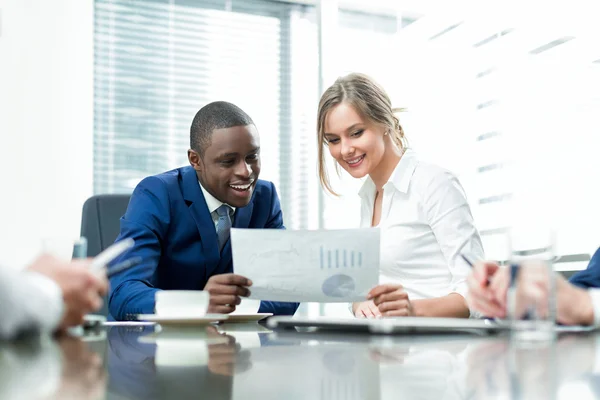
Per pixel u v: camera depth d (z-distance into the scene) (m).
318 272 1.43
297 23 3.99
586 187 2.78
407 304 1.45
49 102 3.22
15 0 3.16
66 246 1.12
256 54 3.88
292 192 3.91
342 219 3.75
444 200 1.94
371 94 2.03
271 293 1.47
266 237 1.45
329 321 1.02
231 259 2.06
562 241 2.86
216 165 1.95
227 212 2.05
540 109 2.98
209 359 0.69
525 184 3.03
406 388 0.48
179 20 3.73
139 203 1.98
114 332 1.13
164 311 1.21
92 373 0.58
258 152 2.01
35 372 0.59
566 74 2.87
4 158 3.12
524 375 0.54
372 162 2.04
